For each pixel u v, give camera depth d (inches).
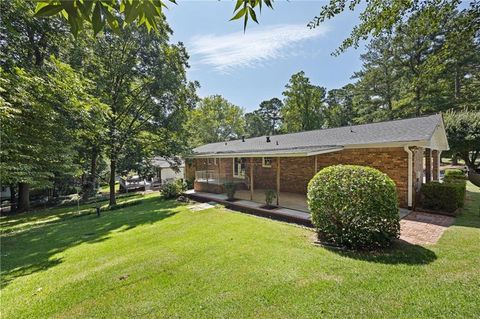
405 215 290.0
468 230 223.5
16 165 343.6
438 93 773.9
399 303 116.3
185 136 658.2
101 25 51.1
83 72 490.3
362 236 187.8
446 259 160.7
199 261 184.4
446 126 609.9
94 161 715.4
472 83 786.8
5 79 280.4
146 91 585.0
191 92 628.7
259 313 116.6
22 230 374.0
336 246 199.8
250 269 163.9
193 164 777.6
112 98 564.7
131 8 54.5
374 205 188.5
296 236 232.7
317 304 120.2
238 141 734.5
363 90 1088.8
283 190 519.5
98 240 279.6
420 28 114.3
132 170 622.8
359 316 109.2
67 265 204.4
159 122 598.2
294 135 578.6
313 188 218.8
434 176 467.8
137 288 149.7
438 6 104.2
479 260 156.5
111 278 165.9
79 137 472.1
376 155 352.8
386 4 109.4
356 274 147.4
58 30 427.2
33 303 140.6
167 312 122.6
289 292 132.5
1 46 353.7
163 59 563.2
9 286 167.3
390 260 165.3
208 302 128.8
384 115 967.0
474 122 576.7
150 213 415.8
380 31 118.9
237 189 566.9
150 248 227.5
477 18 101.6
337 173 211.2
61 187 761.6
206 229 278.5
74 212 520.4
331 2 116.1
